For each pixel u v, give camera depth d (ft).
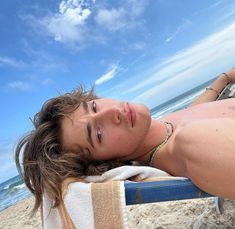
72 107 1.54
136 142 1.47
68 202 1.22
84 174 1.45
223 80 1.95
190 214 1.78
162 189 1.16
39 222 2.89
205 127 1.11
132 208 2.18
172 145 1.32
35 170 1.39
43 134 1.49
